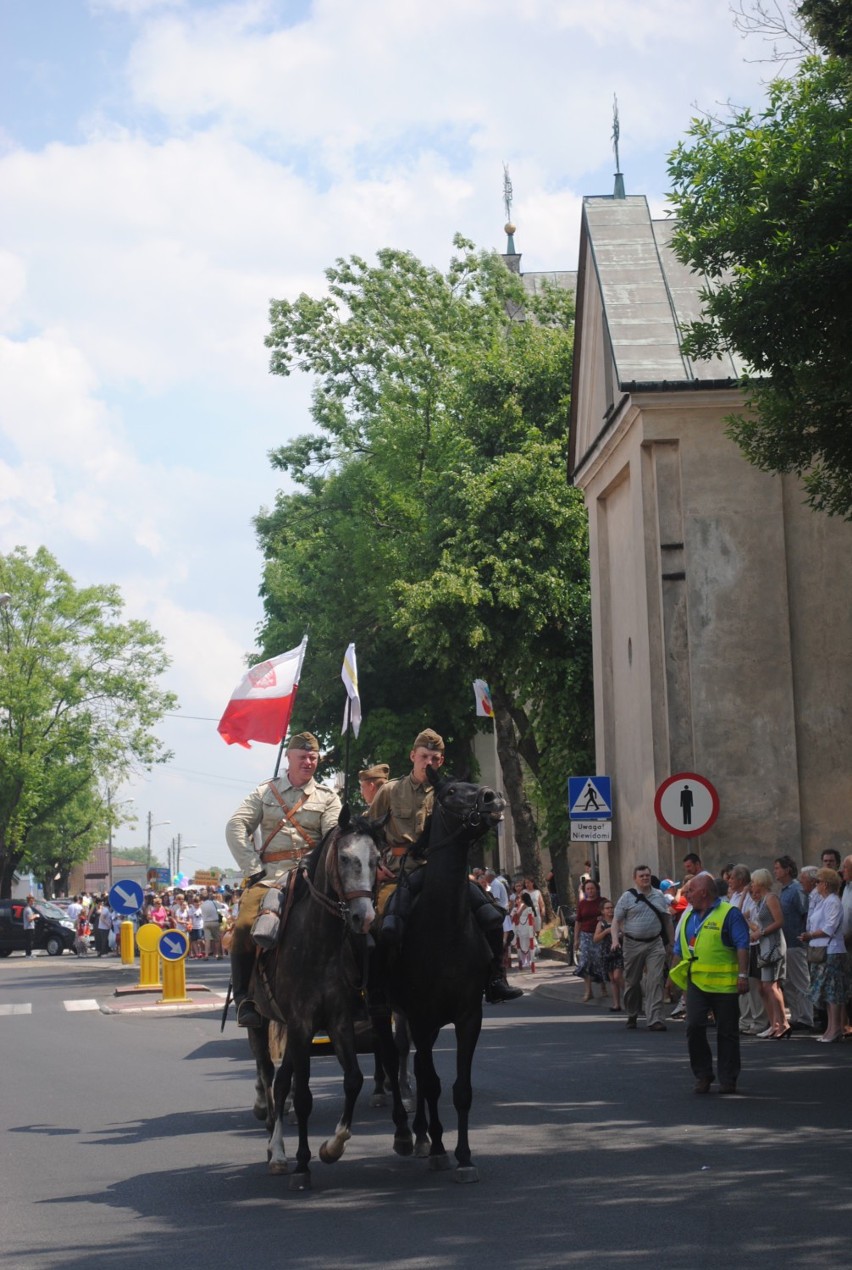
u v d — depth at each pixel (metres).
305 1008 9.53
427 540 37.84
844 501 18.84
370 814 11.48
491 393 39.34
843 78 17.62
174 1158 10.68
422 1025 9.84
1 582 74.56
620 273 28.48
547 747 38.78
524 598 35.69
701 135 17.81
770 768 24.77
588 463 29.94
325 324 46.44
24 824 75.62
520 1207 8.52
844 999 17.25
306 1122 9.45
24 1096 14.52
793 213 16.70
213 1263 7.40
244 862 11.12
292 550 48.00
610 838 25.77
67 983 36.81
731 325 16.66
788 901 18.88
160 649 76.25
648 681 25.25
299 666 15.72
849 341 16.52
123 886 31.58
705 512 25.28
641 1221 8.04
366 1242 7.73
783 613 25.06
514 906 33.62
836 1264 6.95
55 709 75.25
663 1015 20.16
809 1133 10.86
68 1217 8.73
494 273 47.06
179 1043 19.81
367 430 45.69
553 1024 20.58
